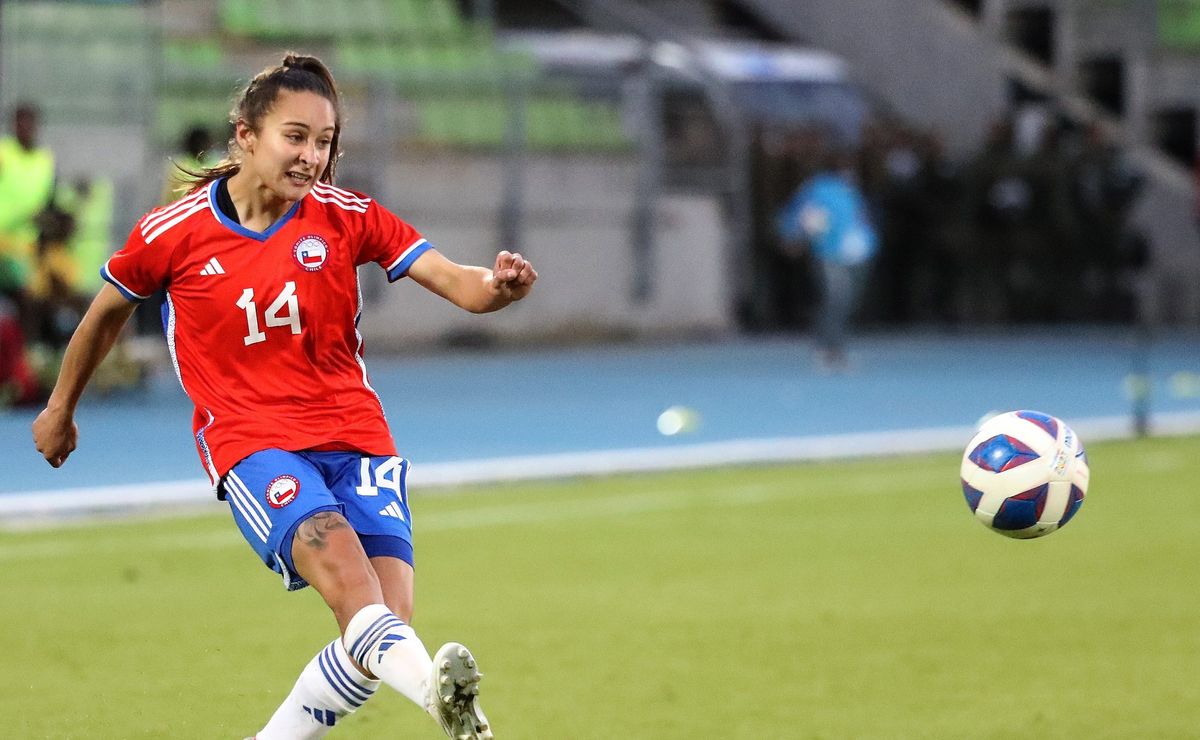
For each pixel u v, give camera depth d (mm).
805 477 46625
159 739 21266
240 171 17500
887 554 35000
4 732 21562
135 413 60594
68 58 74000
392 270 18016
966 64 112562
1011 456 19688
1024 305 99688
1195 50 110000
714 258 95125
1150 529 38188
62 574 32625
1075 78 113062
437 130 86000
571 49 100312
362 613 16094
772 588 31500
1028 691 23984
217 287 17281
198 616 28875
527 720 22344
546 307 89375
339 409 17656
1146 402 64250
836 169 79562
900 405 63938
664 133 96188
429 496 42906
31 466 46906
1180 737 21656
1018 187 97750
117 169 74562
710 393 68438
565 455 49781
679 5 117438
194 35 87438
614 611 29406
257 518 16953
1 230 60125
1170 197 104875
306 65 17281
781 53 116562
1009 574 32938
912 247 100312
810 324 101188
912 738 21531
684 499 42500
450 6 95625
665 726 22031
